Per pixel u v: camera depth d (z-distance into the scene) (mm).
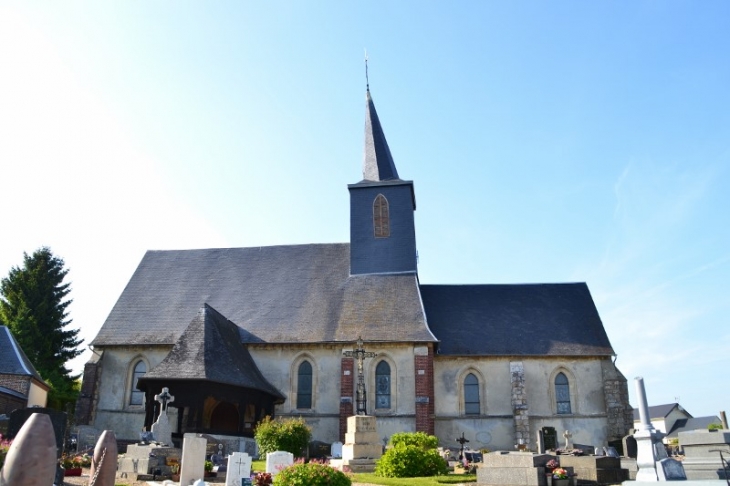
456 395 35312
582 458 20125
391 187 41031
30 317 48469
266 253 42156
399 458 20672
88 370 34969
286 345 34969
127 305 38719
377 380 33781
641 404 15391
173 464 20016
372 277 38688
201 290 39688
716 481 12820
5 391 30266
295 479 14562
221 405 33781
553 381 35750
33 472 7297
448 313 39156
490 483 18734
